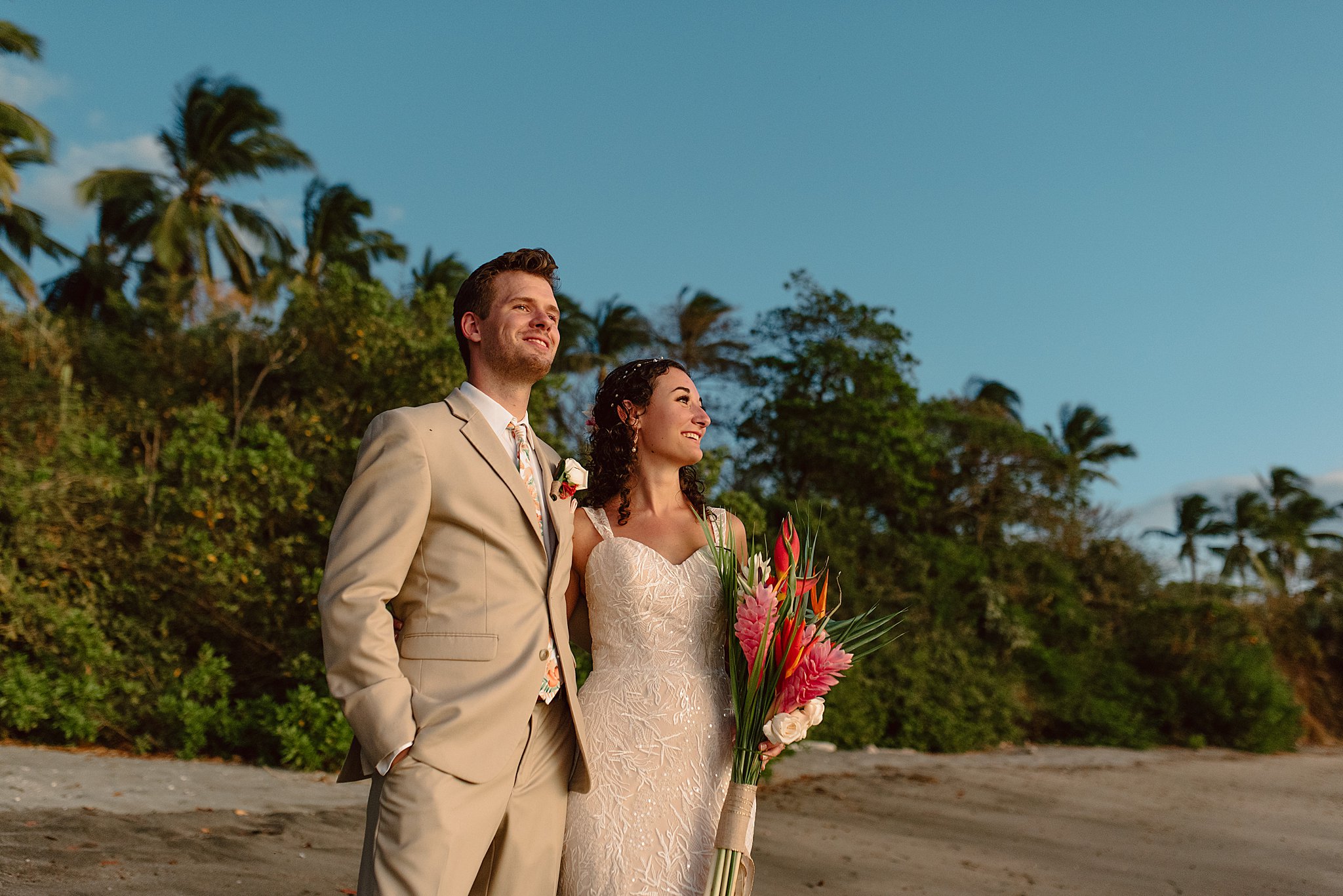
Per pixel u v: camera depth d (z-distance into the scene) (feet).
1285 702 69.10
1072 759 51.93
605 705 8.29
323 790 22.02
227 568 26.50
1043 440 77.56
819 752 43.78
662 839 7.89
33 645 26.68
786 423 70.23
